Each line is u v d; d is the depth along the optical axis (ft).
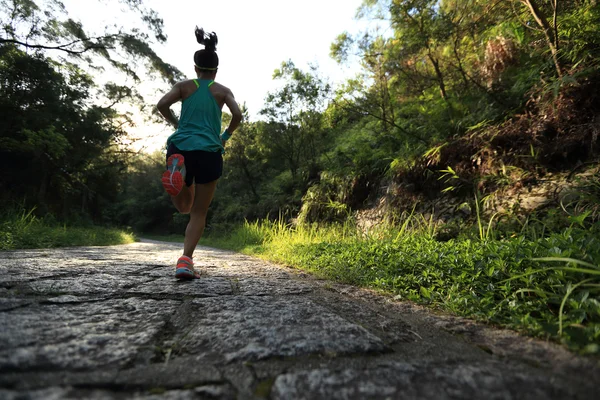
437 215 17.98
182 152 8.68
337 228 25.34
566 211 11.25
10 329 4.25
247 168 64.13
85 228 52.08
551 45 14.80
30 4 36.55
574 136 13.58
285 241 22.72
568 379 3.27
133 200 135.74
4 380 3.05
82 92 46.29
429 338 4.78
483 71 20.76
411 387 3.14
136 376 3.32
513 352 4.09
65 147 43.11
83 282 7.87
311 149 46.55
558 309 5.56
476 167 17.35
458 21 19.06
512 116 16.37
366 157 28.45
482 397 2.93
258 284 8.91
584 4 14.57
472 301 6.31
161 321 5.13
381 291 8.12
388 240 15.15
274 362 3.78
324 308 6.15
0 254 13.87
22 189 47.52
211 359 3.84
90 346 3.96
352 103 27.48
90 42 41.93
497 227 13.32
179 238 93.40
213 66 9.54
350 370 3.53
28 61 38.45
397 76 24.57
